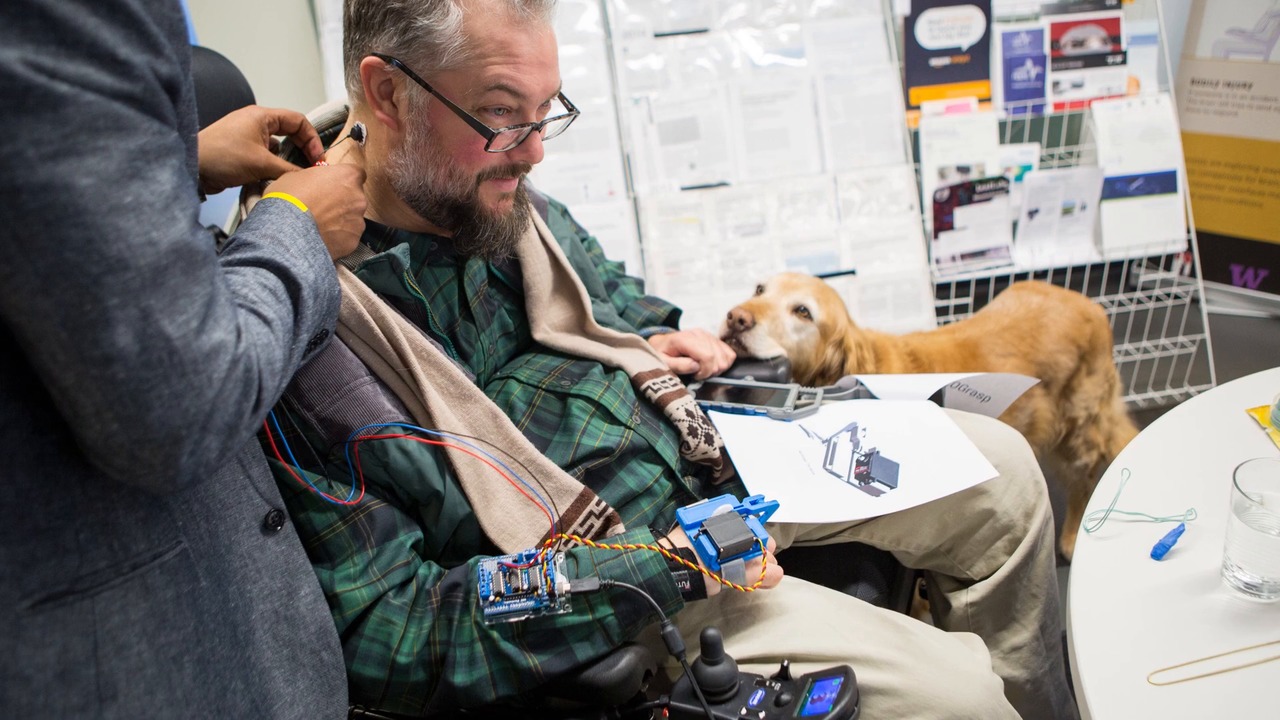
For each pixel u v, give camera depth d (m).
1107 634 0.72
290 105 1.86
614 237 1.88
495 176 0.98
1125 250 2.04
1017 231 2.01
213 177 0.94
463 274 1.08
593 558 0.91
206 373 0.57
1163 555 0.79
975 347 1.82
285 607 0.79
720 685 0.83
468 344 1.10
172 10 0.57
